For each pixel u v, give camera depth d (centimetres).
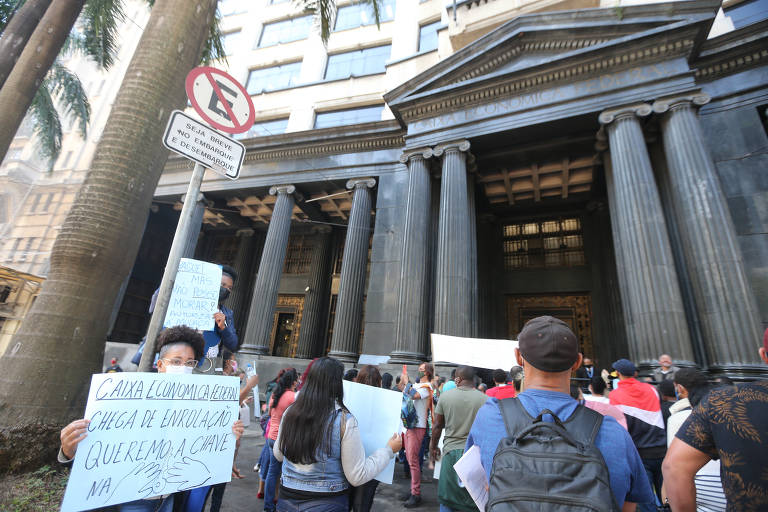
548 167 1379
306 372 227
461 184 1180
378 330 1230
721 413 139
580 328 1530
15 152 2856
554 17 1125
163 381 197
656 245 866
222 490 350
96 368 424
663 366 705
